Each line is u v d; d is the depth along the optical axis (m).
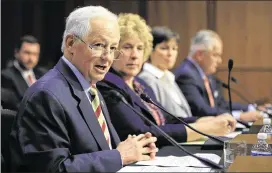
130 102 4.83
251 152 3.80
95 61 3.84
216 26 12.86
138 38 5.10
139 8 12.05
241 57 12.88
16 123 3.58
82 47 3.83
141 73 6.72
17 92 9.53
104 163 3.49
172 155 4.20
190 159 3.83
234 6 12.82
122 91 4.78
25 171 3.51
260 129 5.25
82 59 3.83
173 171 3.35
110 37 3.86
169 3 12.72
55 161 3.38
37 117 3.50
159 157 3.94
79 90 3.80
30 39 10.13
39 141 3.45
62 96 3.64
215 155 4.06
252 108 8.79
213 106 7.96
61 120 3.57
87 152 3.66
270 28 12.74
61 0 14.78
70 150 3.62
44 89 3.60
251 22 12.82
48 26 15.08
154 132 4.87
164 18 12.75
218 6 12.84
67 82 3.78
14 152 3.55
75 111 3.69
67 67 3.85
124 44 5.08
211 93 7.99
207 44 7.87
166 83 6.75
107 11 3.96
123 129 4.71
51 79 3.72
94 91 3.99
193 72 7.70
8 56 15.08
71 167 3.37
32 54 10.18
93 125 3.76
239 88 12.77
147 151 3.80
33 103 3.54
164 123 5.65
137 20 5.17
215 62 7.96
